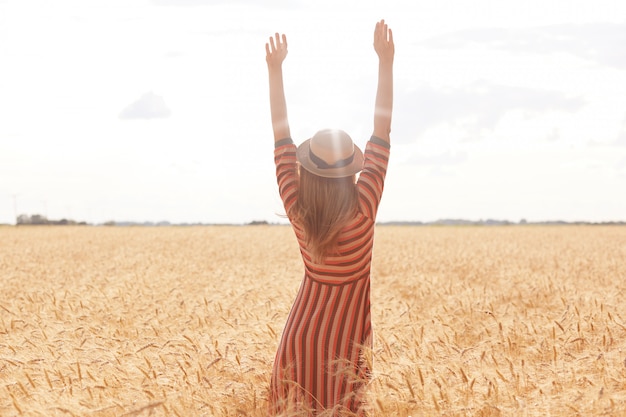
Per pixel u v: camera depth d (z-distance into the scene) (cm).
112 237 4200
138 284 1267
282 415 371
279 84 396
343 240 369
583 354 567
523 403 416
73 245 3297
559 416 410
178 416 414
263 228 6197
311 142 366
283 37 396
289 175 382
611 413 398
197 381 498
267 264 1997
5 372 547
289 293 1127
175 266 1852
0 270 1828
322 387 383
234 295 1087
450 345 600
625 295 970
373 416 407
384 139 382
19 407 419
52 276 1656
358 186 372
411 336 659
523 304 994
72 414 413
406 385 464
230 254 2514
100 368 547
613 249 2791
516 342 656
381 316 857
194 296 1161
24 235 4647
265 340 621
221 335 693
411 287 1310
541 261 2048
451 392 456
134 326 809
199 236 4238
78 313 912
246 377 530
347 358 383
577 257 2206
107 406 436
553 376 496
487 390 461
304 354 385
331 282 381
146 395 461
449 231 5641
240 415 432
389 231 5656
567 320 725
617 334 665
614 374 487
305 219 366
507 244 3297
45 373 471
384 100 381
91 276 1634
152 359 602
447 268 1781
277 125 393
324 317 383
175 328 792
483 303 973
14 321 796
